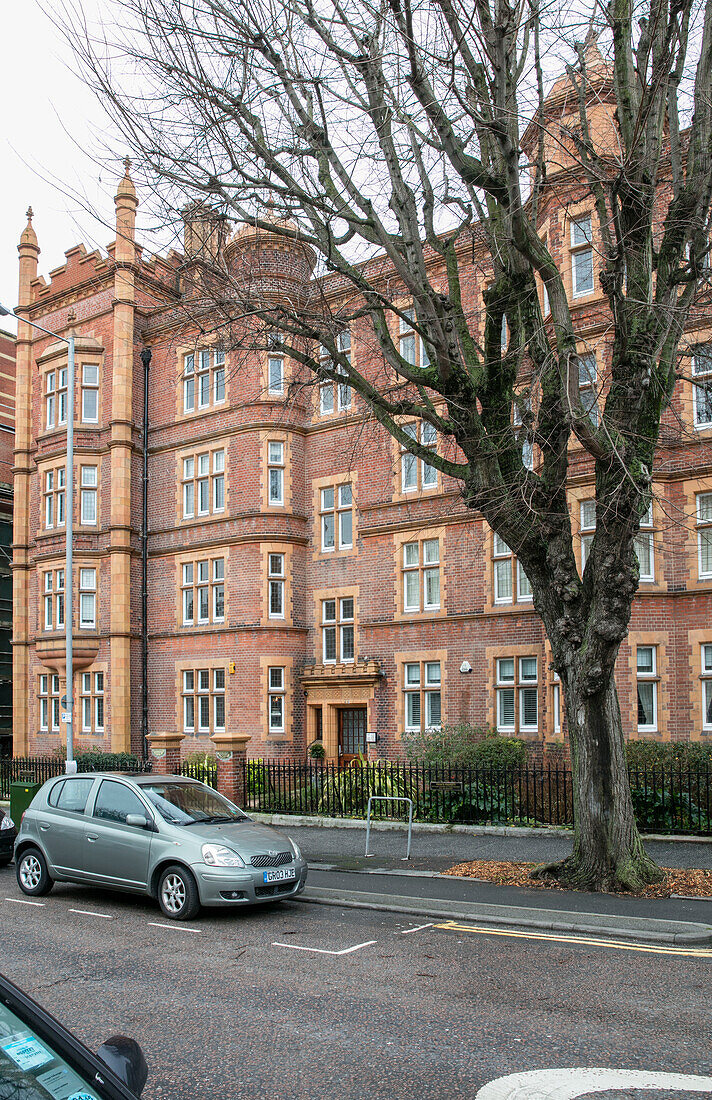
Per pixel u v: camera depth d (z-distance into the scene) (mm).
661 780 13781
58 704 26703
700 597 16531
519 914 9211
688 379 10969
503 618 19297
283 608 23141
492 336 11203
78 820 10852
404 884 11156
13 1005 2746
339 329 11938
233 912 10016
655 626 16734
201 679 24125
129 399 25859
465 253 19062
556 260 17875
